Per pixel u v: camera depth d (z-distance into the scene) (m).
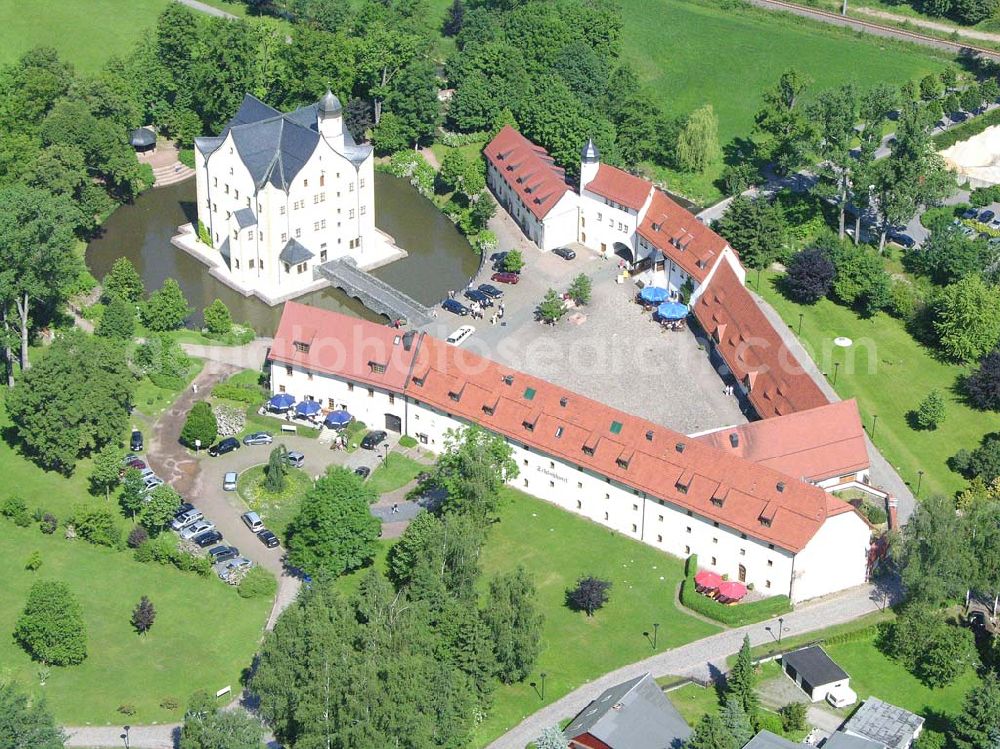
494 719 189.75
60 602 191.62
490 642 189.38
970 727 185.25
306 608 185.50
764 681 197.38
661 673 197.38
